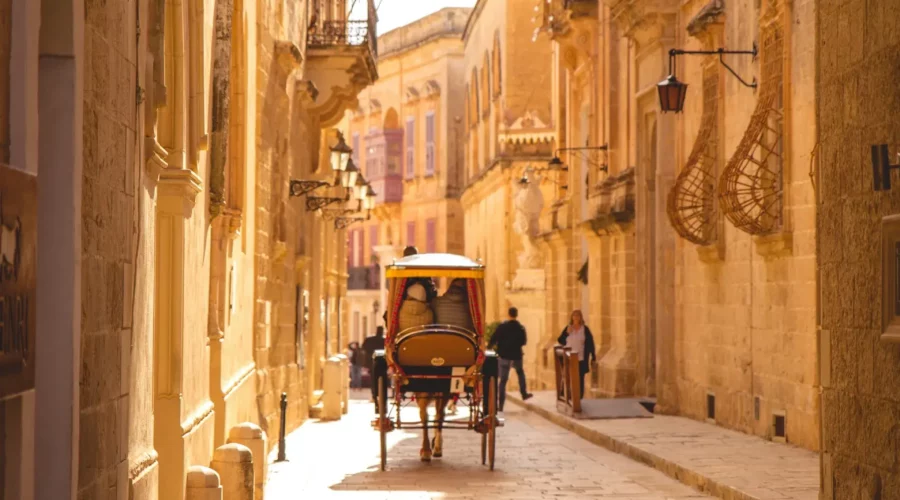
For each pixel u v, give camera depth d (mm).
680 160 26266
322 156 39219
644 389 30109
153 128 9555
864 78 10398
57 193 6383
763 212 20188
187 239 11961
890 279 9641
